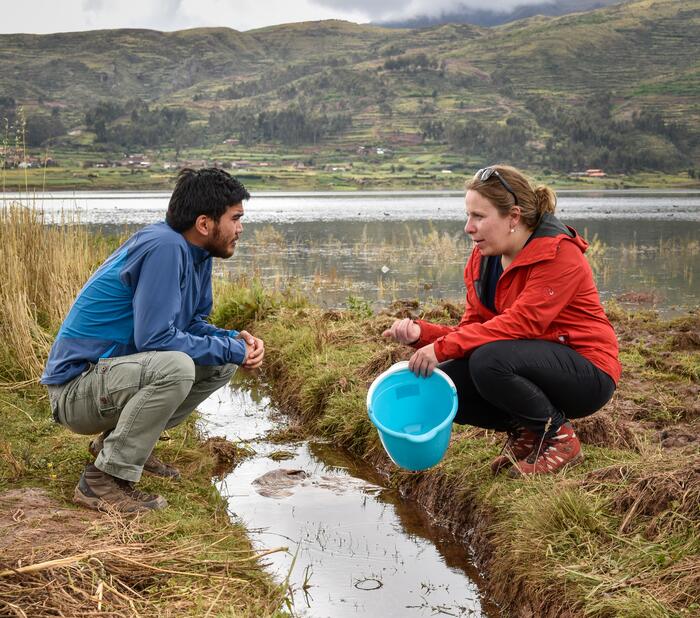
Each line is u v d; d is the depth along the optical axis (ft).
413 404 12.73
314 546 12.61
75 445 15.01
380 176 463.42
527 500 11.71
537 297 12.05
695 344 23.18
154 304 11.65
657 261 53.36
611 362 12.47
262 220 108.88
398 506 14.43
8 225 24.52
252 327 27.68
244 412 20.48
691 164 570.87
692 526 9.96
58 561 9.52
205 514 12.96
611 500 11.30
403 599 11.02
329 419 18.34
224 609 9.54
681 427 15.56
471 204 12.21
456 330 12.66
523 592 10.46
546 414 12.46
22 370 19.44
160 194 261.44
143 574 10.22
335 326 25.82
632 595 9.11
